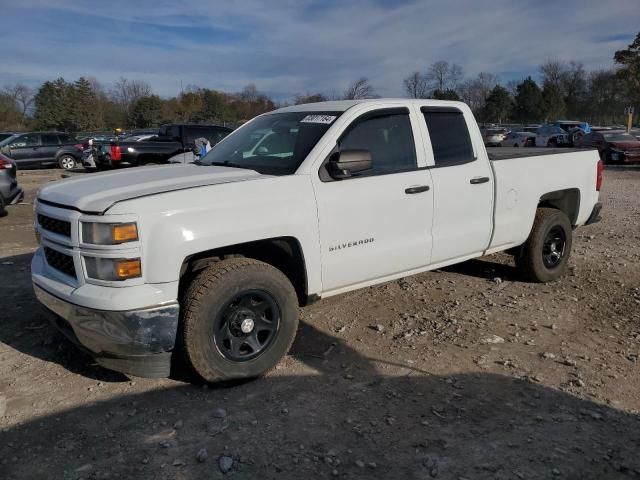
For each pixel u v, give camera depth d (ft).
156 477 9.41
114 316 10.87
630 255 24.21
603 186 50.72
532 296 18.65
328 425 10.94
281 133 15.06
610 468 9.71
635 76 171.53
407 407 11.62
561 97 246.68
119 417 11.21
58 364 13.55
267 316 12.71
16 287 19.26
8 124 238.27
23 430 10.78
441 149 16.17
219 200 11.78
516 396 12.11
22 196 35.24
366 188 14.14
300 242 12.98
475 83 256.73
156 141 51.29
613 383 12.78
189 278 12.38
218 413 11.27
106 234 10.78
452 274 21.03
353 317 16.62
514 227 18.21
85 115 242.17
